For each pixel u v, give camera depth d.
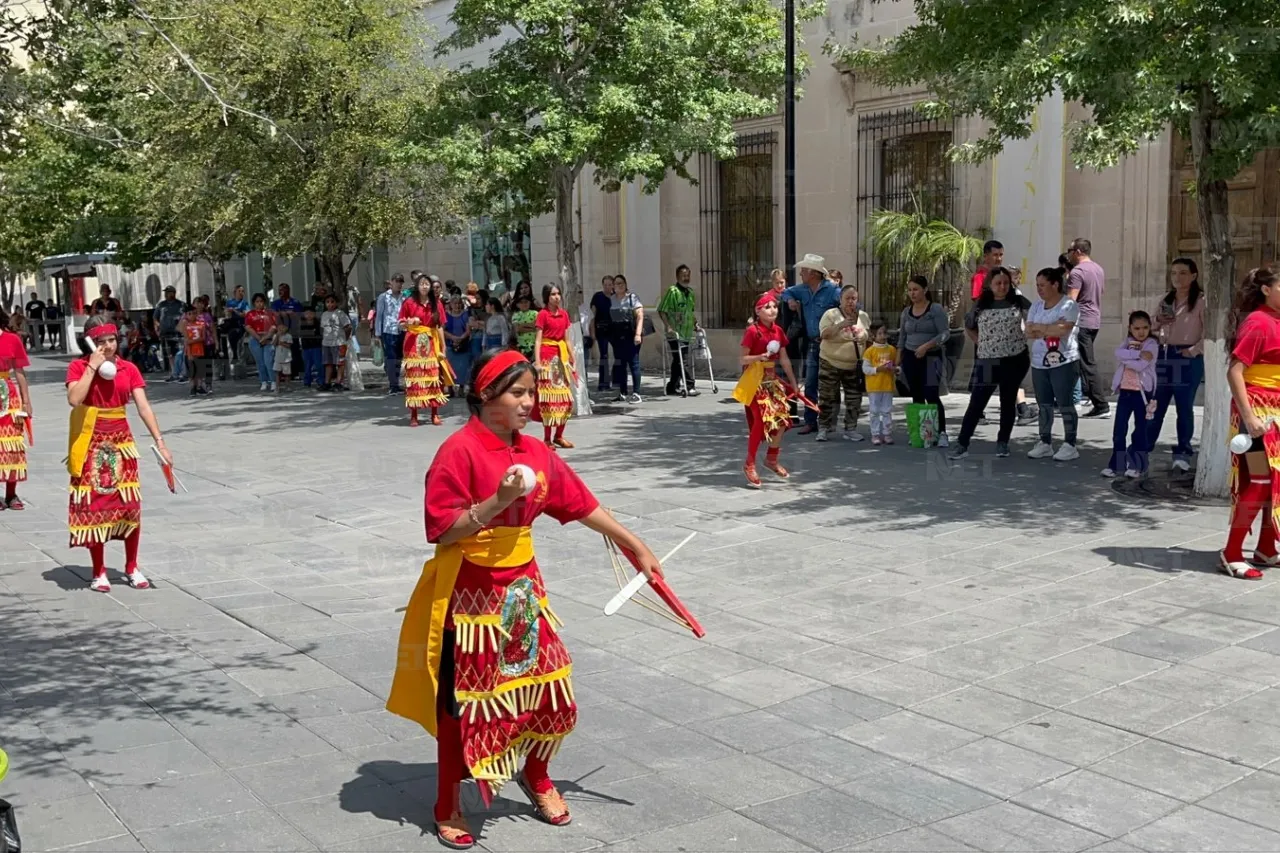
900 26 15.23
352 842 3.81
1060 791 4.08
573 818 3.97
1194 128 8.23
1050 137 13.46
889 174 15.84
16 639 6.12
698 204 18.42
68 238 22.50
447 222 17.92
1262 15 7.54
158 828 3.91
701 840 3.79
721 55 14.00
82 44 7.35
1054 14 8.27
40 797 4.17
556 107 13.23
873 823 3.89
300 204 16.81
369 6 16.83
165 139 16.52
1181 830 3.78
